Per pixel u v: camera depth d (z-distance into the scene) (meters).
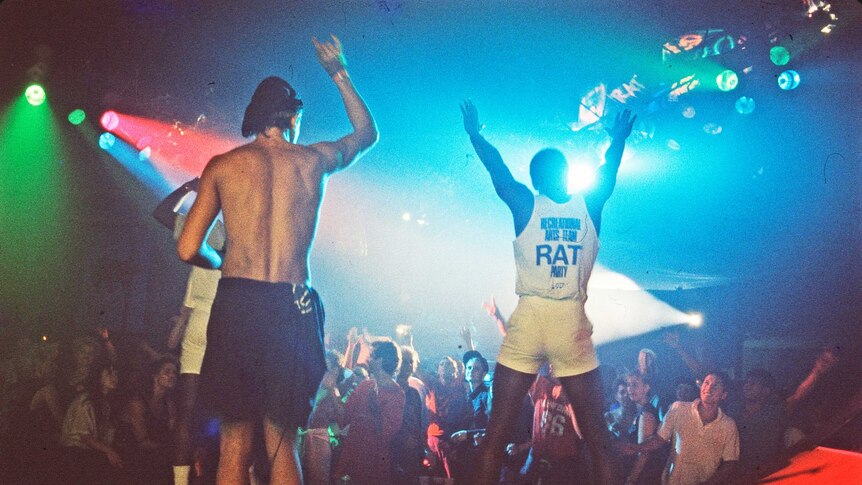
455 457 7.58
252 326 3.74
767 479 4.92
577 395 4.33
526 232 4.34
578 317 4.30
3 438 8.42
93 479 7.89
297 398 3.77
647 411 7.08
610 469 4.32
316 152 4.02
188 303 5.70
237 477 3.76
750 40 10.41
